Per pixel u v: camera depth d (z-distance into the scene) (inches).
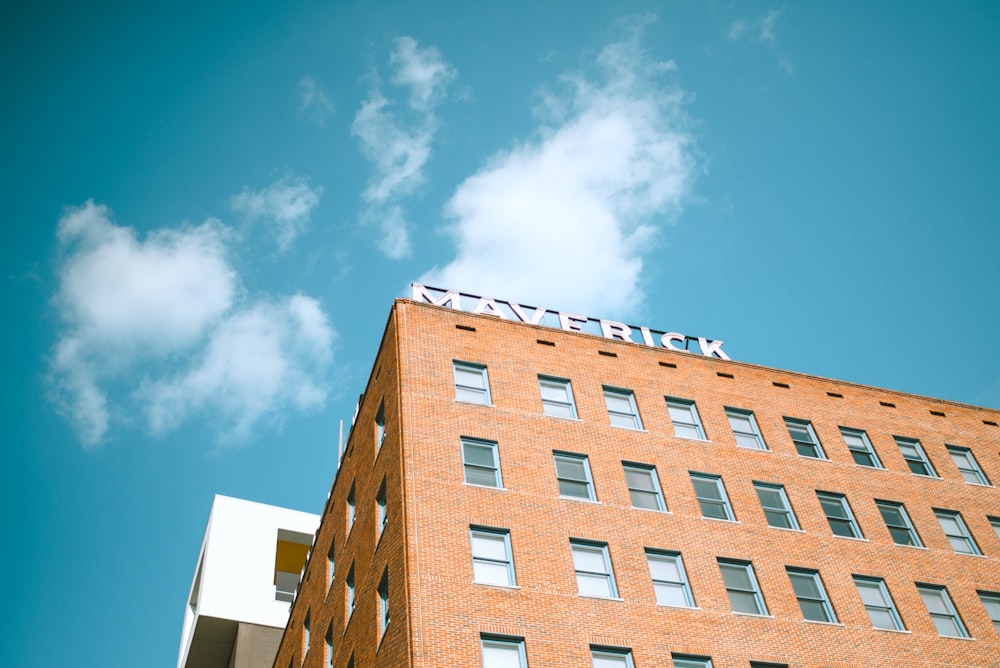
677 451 1599.4
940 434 1915.6
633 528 1423.5
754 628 1354.6
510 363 1621.6
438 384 1526.8
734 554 1456.7
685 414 1700.3
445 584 1237.1
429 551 1269.7
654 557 1402.6
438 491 1353.3
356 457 1695.4
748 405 1774.1
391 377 1553.9
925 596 1531.7
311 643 1766.7
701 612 1346.0
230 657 2608.3
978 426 1978.3
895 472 1768.0
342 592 1592.0
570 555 1344.7
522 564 1301.7
